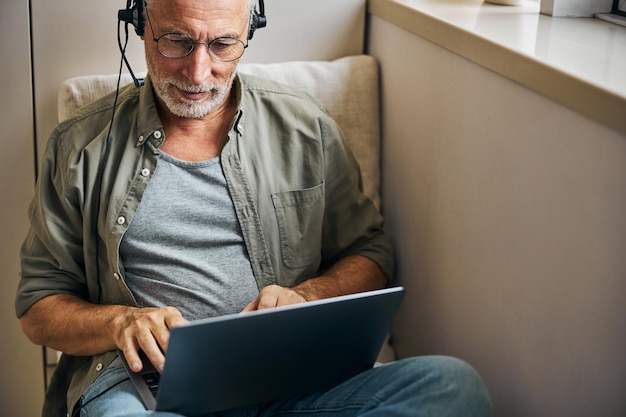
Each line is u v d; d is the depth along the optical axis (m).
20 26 1.71
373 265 1.66
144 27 1.49
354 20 1.92
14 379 1.89
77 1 1.72
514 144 1.33
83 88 1.71
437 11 1.65
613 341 1.12
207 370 1.16
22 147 1.77
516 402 1.37
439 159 1.60
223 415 1.36
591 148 1.14
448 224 1.58
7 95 1.74
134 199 1.49
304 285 1.55
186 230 1.51
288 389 1.27
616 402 1.13
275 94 1.63
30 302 1.51
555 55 1.27
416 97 1.69
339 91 1.83
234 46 1.46
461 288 1.54
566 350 1.23
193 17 1.41
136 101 1.55
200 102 1.47
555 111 1.21
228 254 1.54
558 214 1.22
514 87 1.32
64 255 1.53
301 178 1.60
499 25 1.51
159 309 1.40
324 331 1.19
